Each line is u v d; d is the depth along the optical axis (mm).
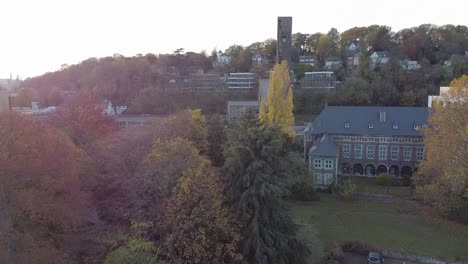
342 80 130125
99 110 54469
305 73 130625
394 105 104625
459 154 45156
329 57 158375
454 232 46062
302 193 57969
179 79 136000
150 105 116500
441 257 39812
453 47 134000
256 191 28344
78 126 49938
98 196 34125
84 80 139375
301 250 30719
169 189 30000
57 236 27062
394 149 71875
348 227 47781
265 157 29453
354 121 74188
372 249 41906
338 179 64438
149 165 31828
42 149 25047
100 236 28500
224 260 27453
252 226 28250
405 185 65062
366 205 56156
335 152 64562
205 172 29562
